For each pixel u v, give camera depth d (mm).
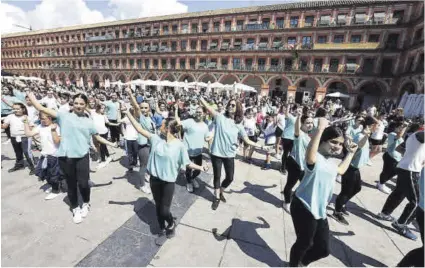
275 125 6457
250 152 6629
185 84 23453
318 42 26578
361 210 4195
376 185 5473
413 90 21281
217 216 3611
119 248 2727
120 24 38562
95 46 41875
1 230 2857
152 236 3004
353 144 2471
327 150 2207
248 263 2674
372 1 23734
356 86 24953
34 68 50312
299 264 2436
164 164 2678
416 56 20406
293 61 27688
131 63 38812
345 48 24953
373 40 24219
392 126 4906
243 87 21016
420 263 2367
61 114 3014
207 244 2938
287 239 3166
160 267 2494
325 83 26344
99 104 5543
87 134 3105
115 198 3906
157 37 35750
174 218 3424
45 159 3674
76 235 2881
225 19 31000
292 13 27406
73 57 44281
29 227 2961
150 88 37000
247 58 30219
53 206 3498
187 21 33594
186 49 34000
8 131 6441
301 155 3617
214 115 3928
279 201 4281
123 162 5863
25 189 4004
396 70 23188
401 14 22969
